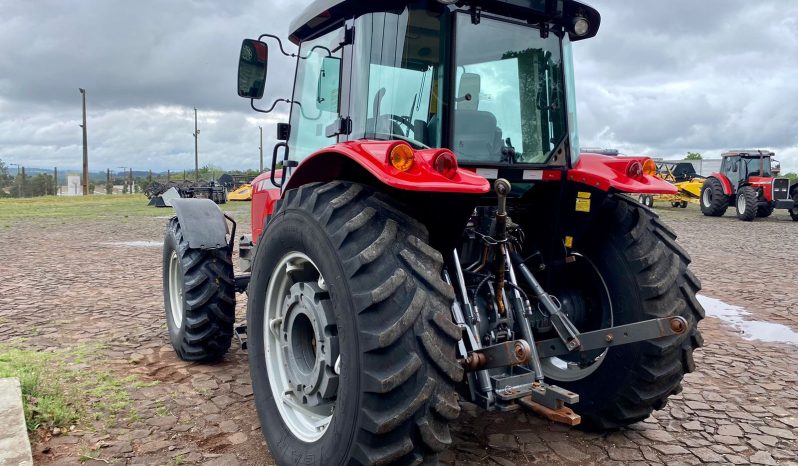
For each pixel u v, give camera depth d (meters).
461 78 3.02
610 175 3.22
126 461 3.04
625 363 3.24
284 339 3.08
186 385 4.11
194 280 4.36
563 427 3.60
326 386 2.65
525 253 3.57
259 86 3.89
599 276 3.43
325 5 3.18
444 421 2.33
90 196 39.38
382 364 2.27
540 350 3.14
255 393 3.21
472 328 2.81
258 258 3.18
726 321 6.36
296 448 2.79
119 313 6.18
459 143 3.03
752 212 18.89
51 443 3.18
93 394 3.86
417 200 2.66
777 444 3.43
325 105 3.41
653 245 3.26
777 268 9.71
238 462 3.06
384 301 2.31
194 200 4.85
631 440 3.45
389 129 2.92
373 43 2.95
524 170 3.23
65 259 10.06
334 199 2.58
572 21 3.33
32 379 3.74
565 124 3.34
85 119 43.19
